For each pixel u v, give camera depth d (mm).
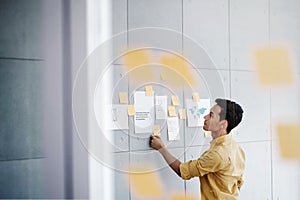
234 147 2705
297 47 3490
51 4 2340
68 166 2363
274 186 3350
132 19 2617
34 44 2285
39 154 2281
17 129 2225
